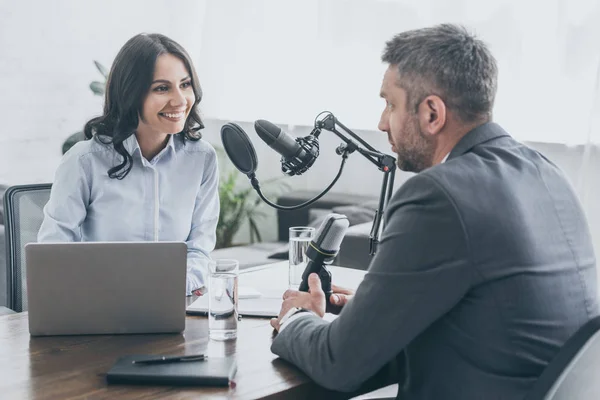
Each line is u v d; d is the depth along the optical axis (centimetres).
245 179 516
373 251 185
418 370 136
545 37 337
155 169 220
